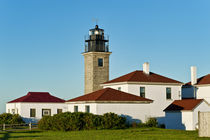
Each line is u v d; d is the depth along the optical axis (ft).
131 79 224.74
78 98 201.67
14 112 256.32
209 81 245.86
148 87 227.61
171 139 127.44
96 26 268.00
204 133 135.95
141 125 187.21
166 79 236.22
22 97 262.26
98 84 259.19
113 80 240.53
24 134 156.35
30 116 249.96
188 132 156.56
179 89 236.22
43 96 262.06
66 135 146.00
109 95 189.67
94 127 170.60
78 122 168.96
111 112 183.73
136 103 191.01
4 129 197.57
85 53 264.11
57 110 258.78
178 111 200.23
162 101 230.27
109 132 154.81
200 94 247.91
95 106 183.11
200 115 136.87
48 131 172.86
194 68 254.06
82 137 135.64
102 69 261.24
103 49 265.13
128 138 131.03
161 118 228.63
